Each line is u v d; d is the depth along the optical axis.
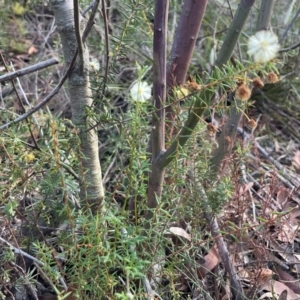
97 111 1.25
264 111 2.50
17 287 1.27
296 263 1.58
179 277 1.42
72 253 1.13
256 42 0.98
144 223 1.27
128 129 1.33
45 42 2.48
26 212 1.32
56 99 2.19
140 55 2.27
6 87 2.03
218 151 1.59
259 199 1.82
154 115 1.20
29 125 1.23
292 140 2.40
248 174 1.93
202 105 1.15
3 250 1.33
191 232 1.42
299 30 2.43
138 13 1.45
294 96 2.52
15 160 1.19
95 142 1.28
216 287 1.44
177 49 1.50
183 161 1.44
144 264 1.15
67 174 1.30
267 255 1.51
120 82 2.30
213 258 1.48
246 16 1.16
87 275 1.09
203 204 1.44
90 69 1.45
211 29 2.61
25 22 2.65
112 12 2.21
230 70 1.05
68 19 1.17
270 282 1.49
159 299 1.25
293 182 2.03
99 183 1.31
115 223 1.10
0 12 2.38
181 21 1.49
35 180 1.31
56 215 1.32
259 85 1.04
